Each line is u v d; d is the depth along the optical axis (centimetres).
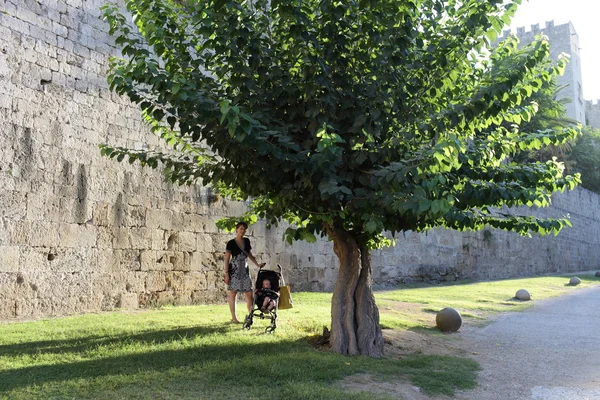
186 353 605
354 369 581
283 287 808
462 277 2330
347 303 700
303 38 583
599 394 559
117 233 1083
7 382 466
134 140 1138
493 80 610
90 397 436
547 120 2964
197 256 1255
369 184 606
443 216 629
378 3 575
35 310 923
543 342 866
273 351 642
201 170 707
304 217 696
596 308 1334
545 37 614
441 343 826
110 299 1053
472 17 578
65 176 999
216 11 593
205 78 646
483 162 679
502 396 549
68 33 1036
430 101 655
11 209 907
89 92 1061
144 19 634
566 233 3569
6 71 924
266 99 623
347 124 634
